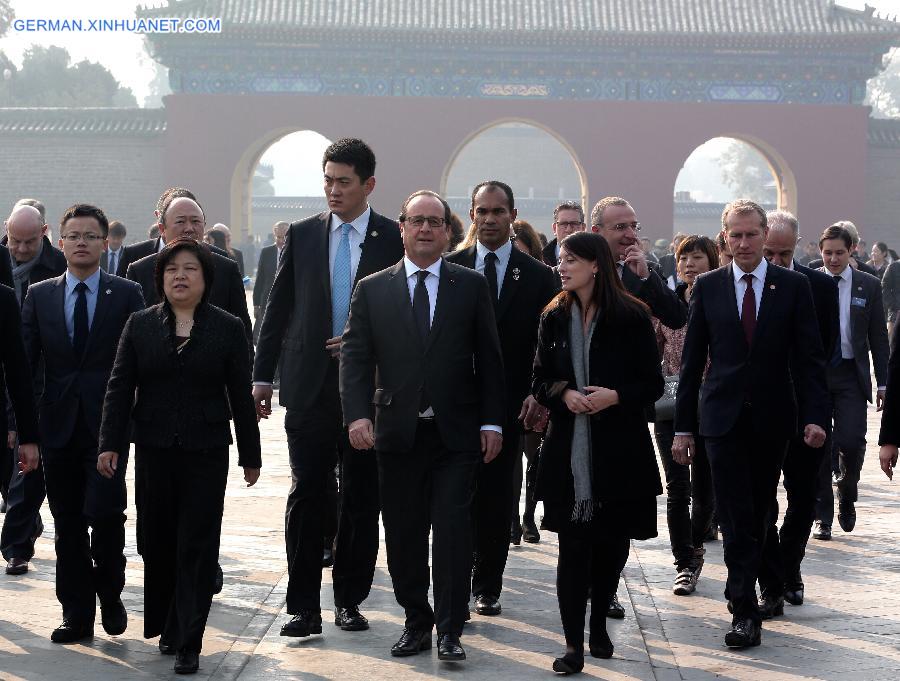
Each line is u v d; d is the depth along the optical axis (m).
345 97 39.88
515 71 39.88
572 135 39.94
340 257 6.71
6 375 6.21
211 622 6.65
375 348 6.24
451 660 5.86
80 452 6.50
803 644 6.36
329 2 40.56
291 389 6.55
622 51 39.72
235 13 39.84
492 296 7.04
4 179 40.97
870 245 40.97
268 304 6.86
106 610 6.36
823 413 6.46
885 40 39.12
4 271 7.19
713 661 6.04
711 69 39.81
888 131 40.94
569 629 5.81
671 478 7.59
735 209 6.51
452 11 40.56
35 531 7.96
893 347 6.08
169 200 8.05
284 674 5.73
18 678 5.66
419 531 6.18
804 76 39.84
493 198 7.02
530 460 8.95
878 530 9.45
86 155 40.84
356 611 6.57
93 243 6.70
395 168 40.00
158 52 39.97
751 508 6.45
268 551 8.45
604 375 5.92
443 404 6.10
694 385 6.68
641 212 39.97
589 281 5.98
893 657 6.13
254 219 73.00
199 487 5.86
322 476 6.44
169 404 5.85
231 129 40.00
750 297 6.54
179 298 5.86
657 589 7.61
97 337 6.65
